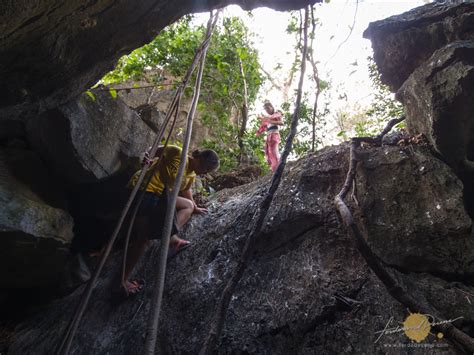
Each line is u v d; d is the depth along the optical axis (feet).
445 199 7.87
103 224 13.41
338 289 7.89
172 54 19.19
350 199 8.95
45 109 9.32
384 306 7.28
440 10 8.52
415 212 8.07
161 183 10.73
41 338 10.95
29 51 7.04
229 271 9.92
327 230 9.01
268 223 9.89
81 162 10.86
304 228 9.39
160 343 9.14
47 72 7.80
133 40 8.41
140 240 10.60
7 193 9.68
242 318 8.55
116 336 9.87
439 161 8.36
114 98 11.80
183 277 10.62
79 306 6.20
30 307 12.59
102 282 12.17
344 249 8.54
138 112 13.71
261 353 7.80
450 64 7.48
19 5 5.69
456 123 7.70
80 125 10.68
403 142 9.15
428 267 7.65
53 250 10.32
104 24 7.54
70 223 10.87
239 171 18.06
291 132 7.72
